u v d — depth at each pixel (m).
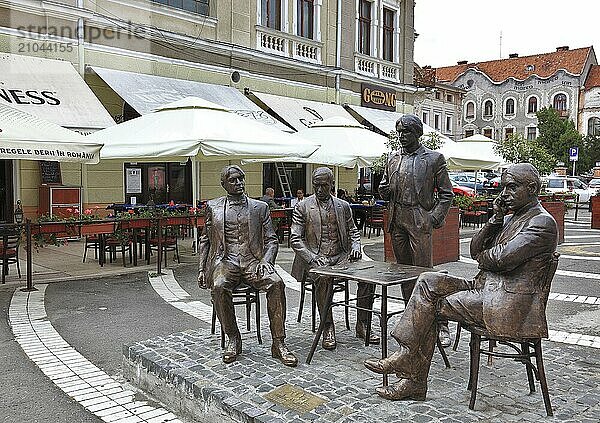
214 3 17.58
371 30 24.06
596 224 19.30
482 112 60.53
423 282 4.43
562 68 56.78
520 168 4.29
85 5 14.38
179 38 16.42
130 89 14.37
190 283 9.95
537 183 4.27
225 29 17.92
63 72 13.50
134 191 16.45
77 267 11.32
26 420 4.67
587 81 56.44
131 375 5.49
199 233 13.34
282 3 20.06
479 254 4.41
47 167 14.25
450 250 12.17
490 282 4.28
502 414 4.18
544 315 4.19
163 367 5.05
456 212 12.29
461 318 4.32
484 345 5.94
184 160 12.62
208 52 17.34
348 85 22.66
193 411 4.67
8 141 8.38
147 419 4.72
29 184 14.14
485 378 4.91
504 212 4.36
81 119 12.38
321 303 5.73
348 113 21.89
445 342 5.86
